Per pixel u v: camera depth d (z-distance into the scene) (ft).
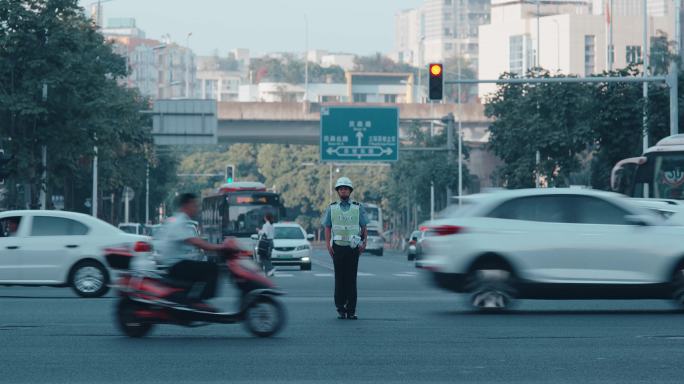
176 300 60.18
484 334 61.46
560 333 61.82
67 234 97.09
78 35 183.62
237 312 60.64
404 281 127.44
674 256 74.59
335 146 233.14
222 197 198.90
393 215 467.52
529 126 206.18
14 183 190.08
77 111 181.98
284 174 553.64
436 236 76.13
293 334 61.82
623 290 74.43
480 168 361.92
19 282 96.37
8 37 175.42
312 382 44.11
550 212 75.10
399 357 51.65
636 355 51.98
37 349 54.65
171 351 53.98
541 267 74.43
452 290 75.25
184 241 60.75
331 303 86.12
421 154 332.60
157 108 239.50
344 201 71.31
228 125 323.37
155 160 291.38
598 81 136.98
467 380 44.55
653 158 120.98
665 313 75.56
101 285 96.37
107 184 262.67
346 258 70.59
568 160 208.33
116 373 46.52
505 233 74.74
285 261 171.12
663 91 181.98
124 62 266.16
